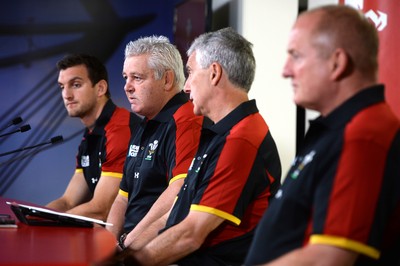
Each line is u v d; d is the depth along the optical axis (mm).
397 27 7742
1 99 10914
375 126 3561
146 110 7125
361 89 3715
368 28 3734
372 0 7859
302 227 3725
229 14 10133
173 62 7109
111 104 8648
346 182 3479
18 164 10906
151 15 10852
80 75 8562
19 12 10914
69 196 8836
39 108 10953
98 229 5316
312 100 3787
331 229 3465
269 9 9539
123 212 7293
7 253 4098
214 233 5320
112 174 8125
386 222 3516
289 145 9500
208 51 5570
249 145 5281
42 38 10938
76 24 10938
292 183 3789
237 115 5457
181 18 10539
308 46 3736
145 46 7121
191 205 5309
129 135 8281
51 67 10977
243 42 5605
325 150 3654
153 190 6910
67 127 10953
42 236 4840
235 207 5203
